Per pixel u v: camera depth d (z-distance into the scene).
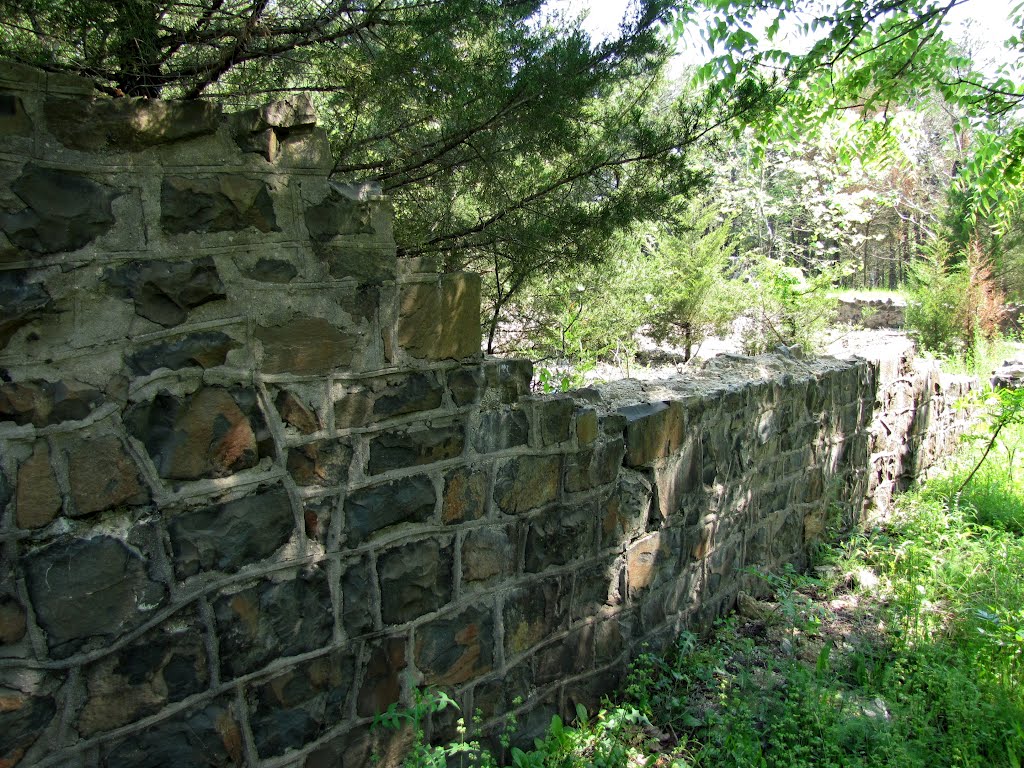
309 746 2.09
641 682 3.04
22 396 1.53
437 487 2.36
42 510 1.56
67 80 1.55
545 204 3.71
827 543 4.95
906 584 4.11
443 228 3.81
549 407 2.70
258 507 1.92
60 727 1.62
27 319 1.53
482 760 2.48
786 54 4.48
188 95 2.60
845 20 4.23
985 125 4.94
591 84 3.22
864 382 5.34
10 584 1.53
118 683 1.70
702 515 3.65
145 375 1.71
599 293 5.73
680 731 2.93
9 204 1.50
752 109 3.81
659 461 3.26
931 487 5.93
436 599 2.39
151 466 1.72
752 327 8.85
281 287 1.93
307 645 2.05
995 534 4.72
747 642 3.42
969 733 2.73
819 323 8.84
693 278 8.43
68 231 1.58
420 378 2.28
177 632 1.79
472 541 2.49
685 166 3.76
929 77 5.01
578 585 2.92
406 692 2.32
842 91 5.12
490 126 3.23
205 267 1.79
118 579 1.67
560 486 2.79
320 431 2.04
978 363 10.41
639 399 3.40
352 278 2.08
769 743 2.80
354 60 2.92
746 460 3.99
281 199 1.92
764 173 12.52
